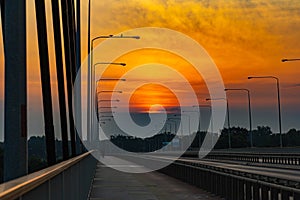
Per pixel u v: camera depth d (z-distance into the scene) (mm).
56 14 23359
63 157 25047
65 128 25156
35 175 9742
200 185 37656
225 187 29578
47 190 10961
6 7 11680
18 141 11430
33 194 9414
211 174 33750
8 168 11391
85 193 28719
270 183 21812
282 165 71688
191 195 32469
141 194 33375
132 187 39000
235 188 27125
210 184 34125
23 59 11719
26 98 11680
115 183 43281
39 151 24266
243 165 71312
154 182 44469
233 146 190125
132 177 51906
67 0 32500
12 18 11656
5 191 7281
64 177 14664
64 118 25141
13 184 8070
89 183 36281
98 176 53781
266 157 87125
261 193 22672
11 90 11547
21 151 11445
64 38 31594
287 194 19734
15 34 11648
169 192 34594
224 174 29453
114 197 31562
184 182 44469
